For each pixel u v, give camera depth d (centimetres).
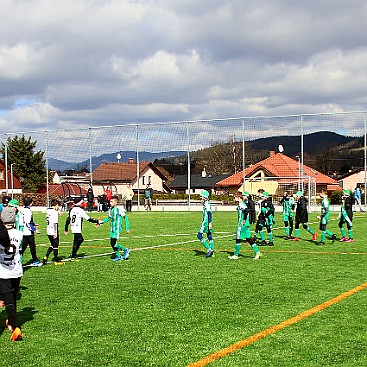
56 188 5016
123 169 5091
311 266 1224
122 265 1297
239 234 1354
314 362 573
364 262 1279
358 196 3494
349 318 750
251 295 913
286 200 1847
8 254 682
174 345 639
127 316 783
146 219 3069
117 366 572
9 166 6122
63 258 1442
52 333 699
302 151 3850
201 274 1141
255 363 573
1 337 684
